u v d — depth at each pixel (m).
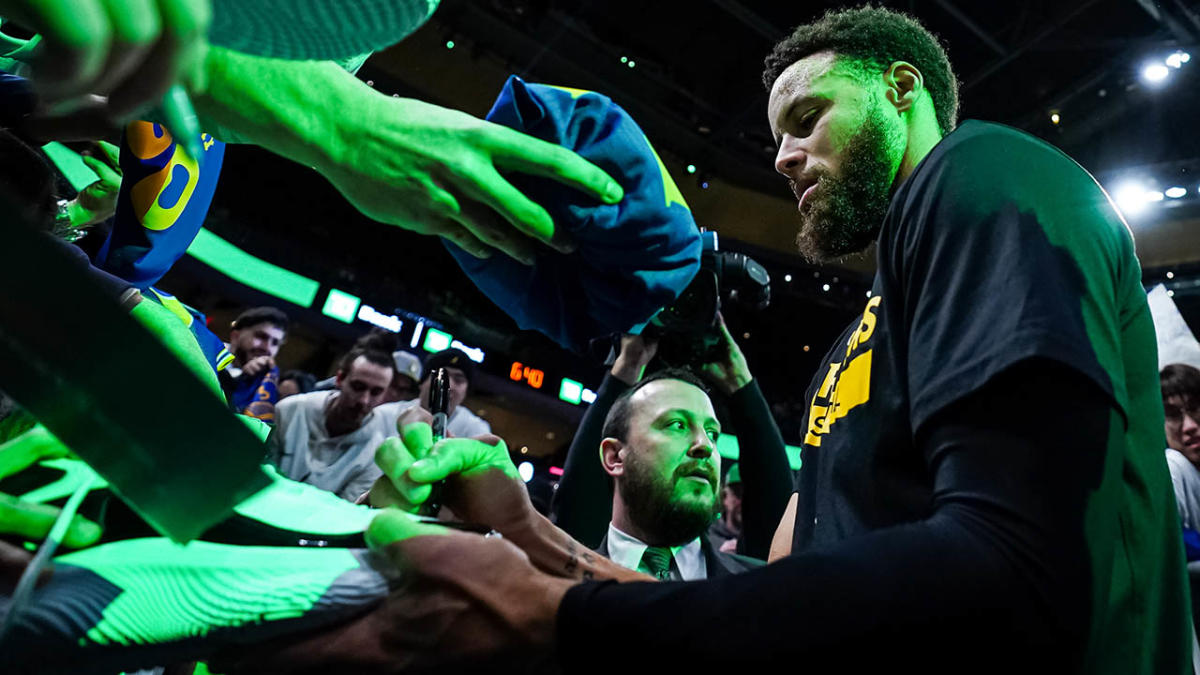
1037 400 0.48
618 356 1.80
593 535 1.63
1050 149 0.63
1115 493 0.47
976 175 0.59
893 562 0.45
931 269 0.58
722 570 1.66
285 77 0.59
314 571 0.47
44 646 0.41
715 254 1.05
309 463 2.44
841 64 0.87
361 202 0.67
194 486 0.32
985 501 0.47
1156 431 0.64
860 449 0.64
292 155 0.63
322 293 8.47
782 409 10.41
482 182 0.65
